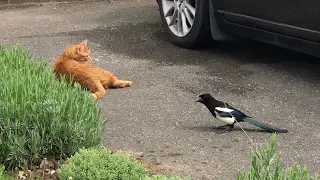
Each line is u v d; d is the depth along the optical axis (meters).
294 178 2.90
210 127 4.79
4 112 3.71
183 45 7.23
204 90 5.75
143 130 4.73
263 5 5.96
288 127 4.82
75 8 10.01
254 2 6.07
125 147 4.37
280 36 5.93
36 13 9.67
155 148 4.36
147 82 5.99
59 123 3.78
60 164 3.79
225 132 4.66
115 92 5.67
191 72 6.33
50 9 9.99
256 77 6.15
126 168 3.45
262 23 6.04
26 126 3.73
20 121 3.73
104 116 5.04
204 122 4.90
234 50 7.15
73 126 3.80
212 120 4.95
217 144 4.44
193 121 4.93
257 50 7.14
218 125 4.82
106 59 6.84
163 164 4.06
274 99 5.50
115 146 4.39
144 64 6.64
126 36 7.91
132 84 5.91
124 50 7.23
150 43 7.53
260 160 3.04
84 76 5.41
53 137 3.78
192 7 7.02
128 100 5.45
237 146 4.40
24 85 3.99
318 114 5.11
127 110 5.19
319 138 4.58
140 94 5.62
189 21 7.04
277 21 5.84
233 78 6.12
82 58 5.52
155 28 8.32
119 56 6.97
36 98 3.85
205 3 6.77
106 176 3.38
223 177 3.86
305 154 4.27
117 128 4.77
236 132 4.67
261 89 5.78
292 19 5.66
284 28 5.79
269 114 5.12
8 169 3.72
